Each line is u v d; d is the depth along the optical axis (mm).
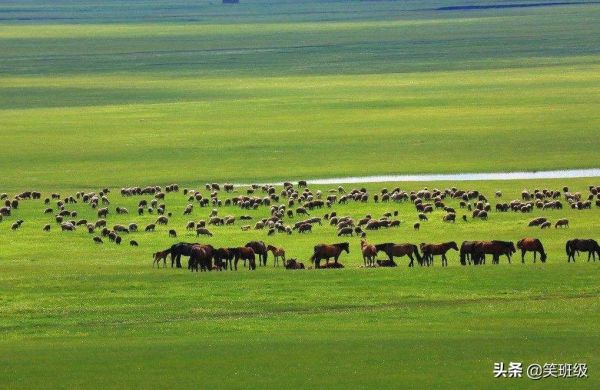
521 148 111188
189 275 55438
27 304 49344
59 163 108375
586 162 102438
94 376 35438
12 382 34844
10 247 67438
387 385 34094
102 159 110500
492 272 54656
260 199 83312
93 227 73250
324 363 36781
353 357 37594
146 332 43531
